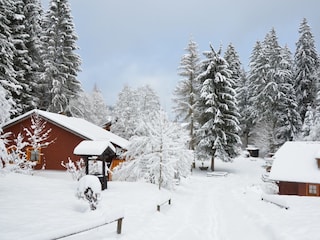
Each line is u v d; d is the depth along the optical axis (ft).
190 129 125.90
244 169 126.11
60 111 104.17
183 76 131.75
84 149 48.96
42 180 52.60
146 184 57.16
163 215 36.99
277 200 41.29
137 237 26.27
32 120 69.62
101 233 25.98
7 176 52.54
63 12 110.52
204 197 59.47
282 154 79.92
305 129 121.19
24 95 96.84
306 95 151.64
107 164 59.31
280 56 157.38
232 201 53.06
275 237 26.08
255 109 160.25
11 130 77.15
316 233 25.27
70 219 28.35
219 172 108.27
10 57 80.48
